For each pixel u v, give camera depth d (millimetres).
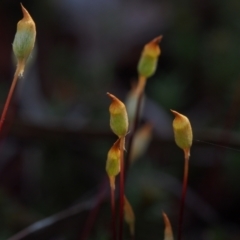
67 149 122
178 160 122
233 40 149
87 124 119
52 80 160
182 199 82
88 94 150
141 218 112
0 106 120
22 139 121
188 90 148
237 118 127
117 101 78
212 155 121
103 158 122
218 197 120
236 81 140
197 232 112
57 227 101
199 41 155
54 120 119
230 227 115
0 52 163
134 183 115
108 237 106
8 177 124
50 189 121
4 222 112
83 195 120
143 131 99
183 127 80
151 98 144
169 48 159
